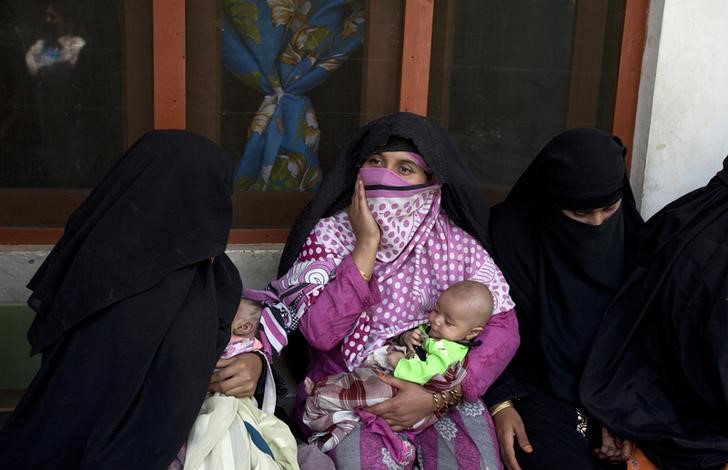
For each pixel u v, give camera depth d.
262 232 3.05
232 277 2.28
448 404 2.40
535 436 2.50
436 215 2.56
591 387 2.50
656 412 2.46
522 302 2.73
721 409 2.39
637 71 3.11
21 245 2.85
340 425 2.33
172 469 1.96
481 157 3.17
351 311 2.38
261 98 2.94
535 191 2.76
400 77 3.02
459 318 2.33
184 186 2.04
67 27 2.75
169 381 1.95
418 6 2.96
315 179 3.06
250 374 2.21
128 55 2.80
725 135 3.11
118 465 1.83
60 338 1.95
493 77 3.09
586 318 2.64
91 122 2.83
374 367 2.39
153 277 1.97
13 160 2.81
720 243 2.52
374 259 2.42
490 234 2.77
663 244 2.59
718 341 2.39
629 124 3.16
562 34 3.09
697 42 3.01
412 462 2.34
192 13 2.81
